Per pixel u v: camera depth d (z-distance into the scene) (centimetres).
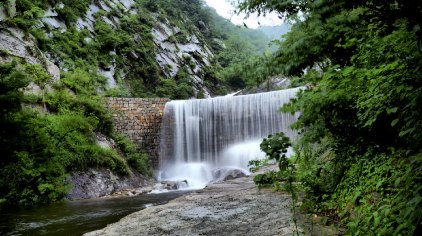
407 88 276
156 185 1648
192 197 715
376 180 379
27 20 2333
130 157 1820
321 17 319
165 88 3519
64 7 2955
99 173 1446
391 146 391
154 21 4441
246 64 427
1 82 845
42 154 1217
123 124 2028
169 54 4172
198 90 4128
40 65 1745
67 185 1241
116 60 3216
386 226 267
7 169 1105
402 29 264
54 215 910
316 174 523
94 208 1028
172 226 478
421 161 259
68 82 1939
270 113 2131
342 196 439
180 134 2225
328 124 420
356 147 439
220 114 2297
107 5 3800
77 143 1448
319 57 401
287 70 408
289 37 405
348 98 362
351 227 323
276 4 334
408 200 261
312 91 400
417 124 276
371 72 319
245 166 2089
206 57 5203
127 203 1135
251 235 399
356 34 346
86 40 3027
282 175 371
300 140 422
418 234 236
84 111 1769
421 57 261
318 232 373
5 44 1772
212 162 2244
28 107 1433
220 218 505
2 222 814
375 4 260
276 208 532
